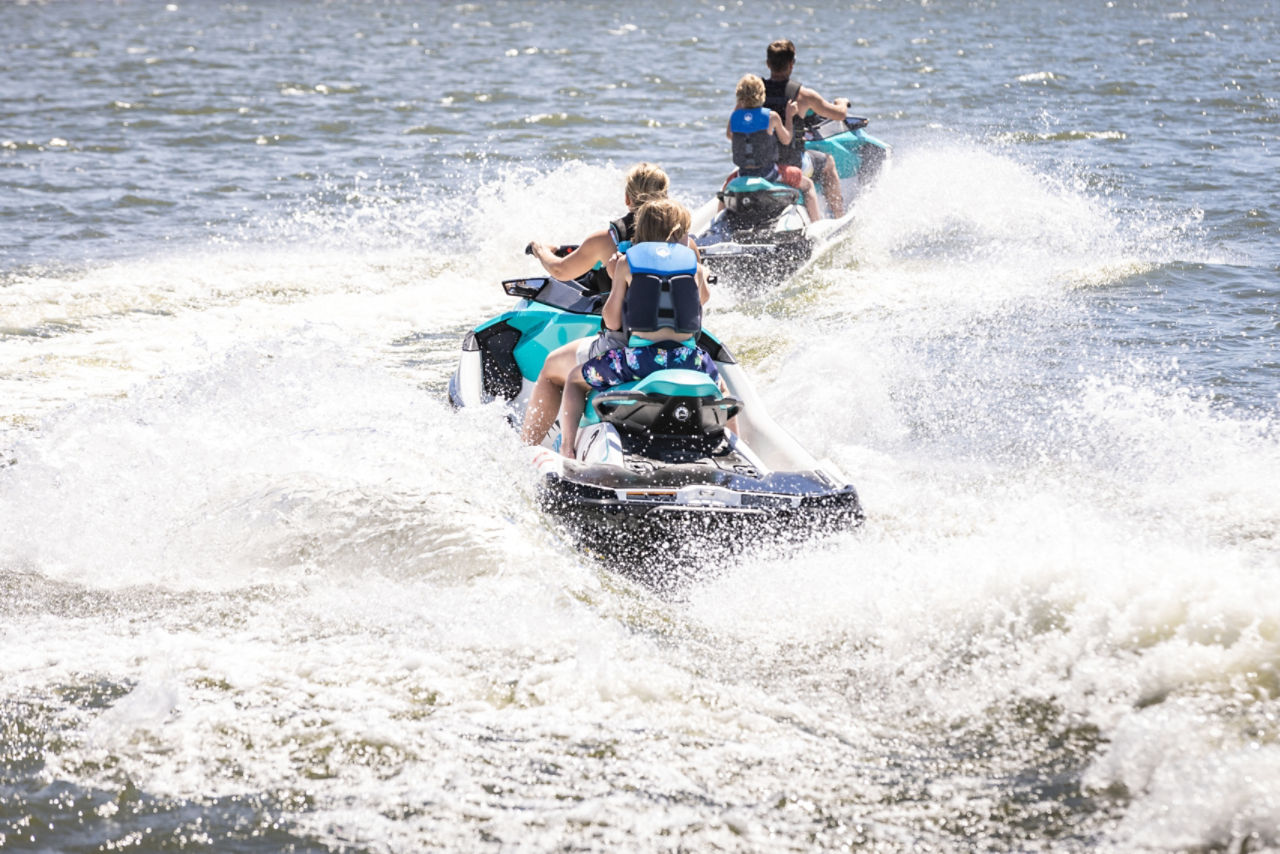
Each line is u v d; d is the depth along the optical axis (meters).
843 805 10.32
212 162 51.84
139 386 22.27
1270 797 9.74
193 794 10.55
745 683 12.41
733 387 17.67
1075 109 66.50
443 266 34.66
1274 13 173.75
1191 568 13.08
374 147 56.28
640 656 12.90
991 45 118.06
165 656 12.97
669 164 51.16
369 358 26.02
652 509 14.20
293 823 10.13
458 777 10.73
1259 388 21.66
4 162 50.56
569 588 14.43
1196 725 10.70
